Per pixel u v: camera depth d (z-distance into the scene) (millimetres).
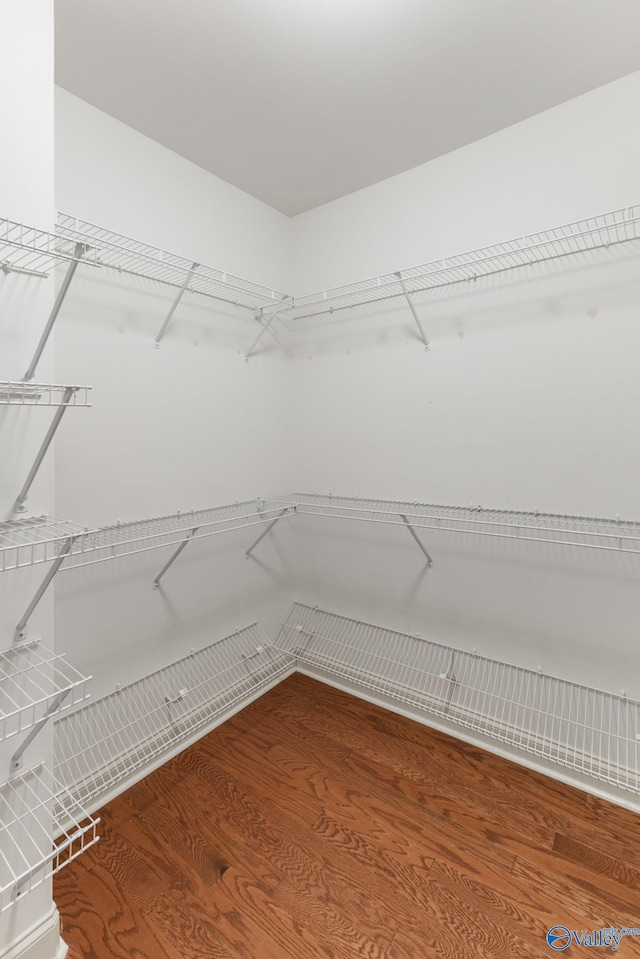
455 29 1369
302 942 1188
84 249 997
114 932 1209
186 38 1383
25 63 1057
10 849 1078
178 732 1957
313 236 2445
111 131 1714
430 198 2031
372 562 2328
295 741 1963
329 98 1653
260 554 2422
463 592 2037
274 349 2475
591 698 1739
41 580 1140
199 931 1212
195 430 2057
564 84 1605
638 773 1636
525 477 1848
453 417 2021
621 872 1368
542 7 1302
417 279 2088
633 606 1648
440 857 1418
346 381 2365
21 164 1058
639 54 1475
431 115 1750
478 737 1945
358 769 1796
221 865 1392
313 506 2395
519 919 1237
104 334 1699
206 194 2076
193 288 2027
